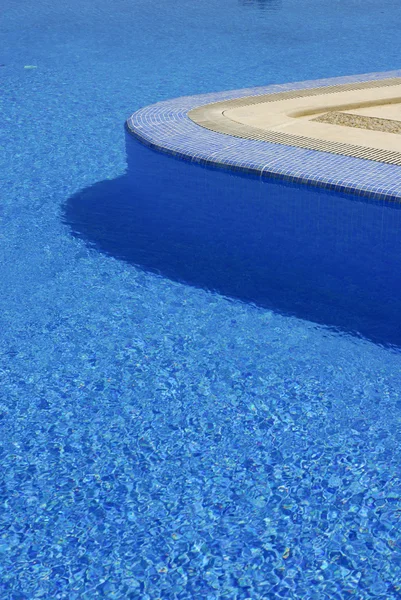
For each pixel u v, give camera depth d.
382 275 4.91
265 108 7.73
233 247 5.34
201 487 3.29
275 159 6.23
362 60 10.76
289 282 4.87
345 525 3.07
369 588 2.81
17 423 3.70
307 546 2.99
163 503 3.21
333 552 2.96
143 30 12.98
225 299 4.71
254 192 6.17
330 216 5.74
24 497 3.27
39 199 6.24
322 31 12.71
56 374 4.05
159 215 5.88
